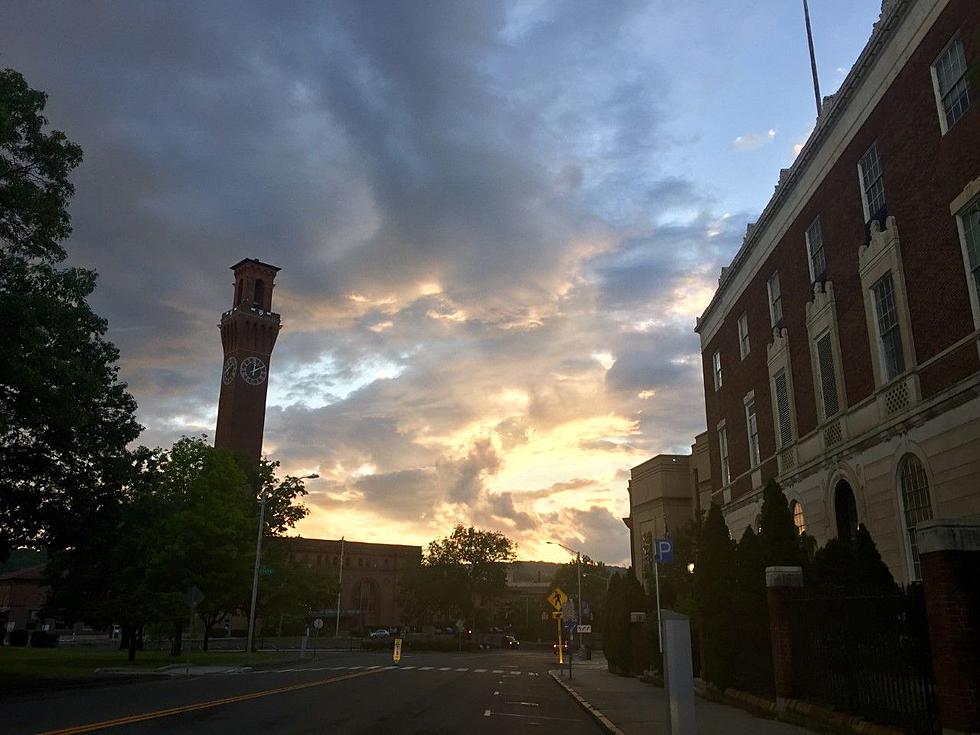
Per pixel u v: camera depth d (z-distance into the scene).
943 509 16.75
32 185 22.83
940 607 9.05
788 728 13.25
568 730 14.55
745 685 17.81
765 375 28.42
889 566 19.02
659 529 58.00
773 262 27.62
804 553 17.28
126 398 29.17
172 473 43.81
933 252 17.30
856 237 21.16
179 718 14.51
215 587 43.69
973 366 15.83
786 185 25.80
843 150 21.91
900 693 10.69
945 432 16.72
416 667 39.06
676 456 59.16
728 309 33.19
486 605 114.50
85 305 25.77
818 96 25.28
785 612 14.73
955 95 16.67
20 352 21.73
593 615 99.88
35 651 51.47
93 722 13.59
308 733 12.73
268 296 108.31
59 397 23.64
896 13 18.59
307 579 64.56
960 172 16.31
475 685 26.33
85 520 27.58
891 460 19.03
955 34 16.55
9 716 14.63
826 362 23.17
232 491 45.19
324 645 79.38
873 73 20.05
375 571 127.31
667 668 9.08
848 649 12.16
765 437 28.42
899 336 18.88
